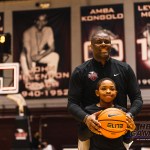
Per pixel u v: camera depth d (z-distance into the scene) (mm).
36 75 17062
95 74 3697
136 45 16453
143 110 15844
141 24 16516
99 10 16844
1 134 17062
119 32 16578
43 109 16812
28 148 11469
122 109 3648
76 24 17062
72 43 17016
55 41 17125
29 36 17297
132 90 3793
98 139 3518
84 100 3791
